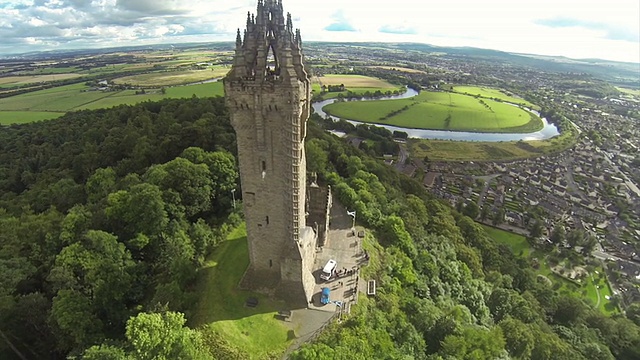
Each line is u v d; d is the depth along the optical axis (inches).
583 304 4212.6
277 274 2380.7
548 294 4318.4
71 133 6924.2
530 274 4800.7
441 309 2812.5
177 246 2613.2
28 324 2389.3
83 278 2463.1
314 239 2652.6
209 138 4869.6
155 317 1745.8
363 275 2706.7
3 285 2445.9
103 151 5516.7
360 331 2182.6
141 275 2642.7
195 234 2790.4
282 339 2098.9
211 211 3417.8
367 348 2052.2
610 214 7701.8
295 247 2186.3
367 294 2551.7
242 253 2753.4
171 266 2464.3
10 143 6820.9
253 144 2009.1
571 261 5797.2
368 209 3641.7
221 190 3511.3
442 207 5526.6
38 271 2775.6
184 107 6481.3
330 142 5885.8
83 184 4955.7
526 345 2748.5
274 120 1923.0
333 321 2213.3
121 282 2411.4
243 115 1931.6
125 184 3811.5
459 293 3245.6
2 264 2588.6
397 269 2933.1
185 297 2229.3
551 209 7480.3
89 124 7047.2
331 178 4301.2
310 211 2925.7
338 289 2496.3
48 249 2928.2
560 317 4094.5
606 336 3868.1
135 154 4864.7
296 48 1945.1
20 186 5890.8
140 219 2893.7
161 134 5354.3
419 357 2268.7
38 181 5408.5
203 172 3373.5
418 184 6633.9
